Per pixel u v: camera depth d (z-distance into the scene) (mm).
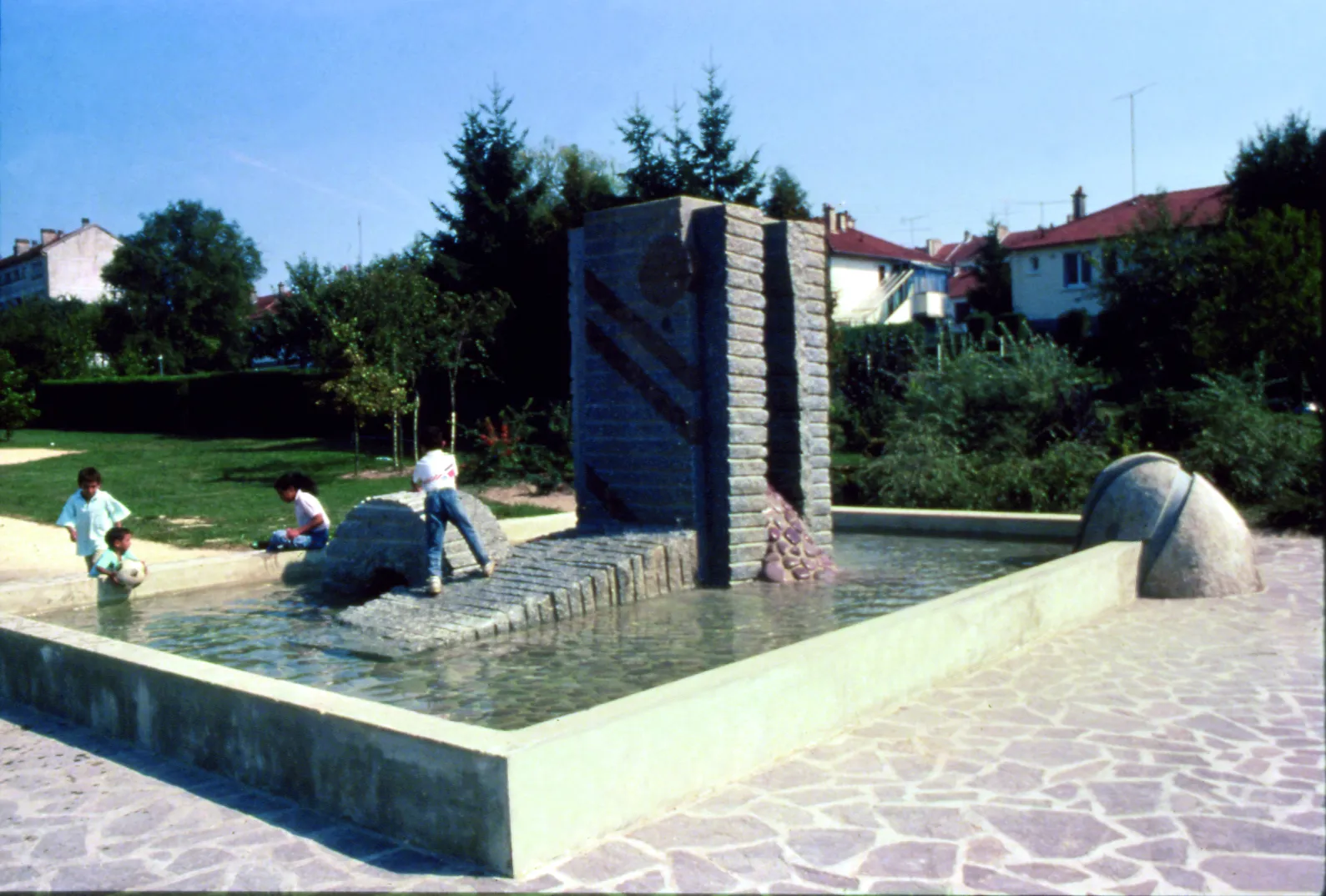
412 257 27297
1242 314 21266
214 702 4809
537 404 28453
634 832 3988
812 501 9438
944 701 5648
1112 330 35469
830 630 6898
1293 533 12172
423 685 5754
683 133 28375
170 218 74750
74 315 66562
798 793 4355
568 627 7121
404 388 24953
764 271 9547
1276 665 6285
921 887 3502
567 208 28938
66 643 5836
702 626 7102
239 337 76562
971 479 15945
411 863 3768
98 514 10125
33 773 4914
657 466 8930
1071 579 7469
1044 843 3832
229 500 20016
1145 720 5254
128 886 3633
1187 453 15445
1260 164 32938
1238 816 4055
